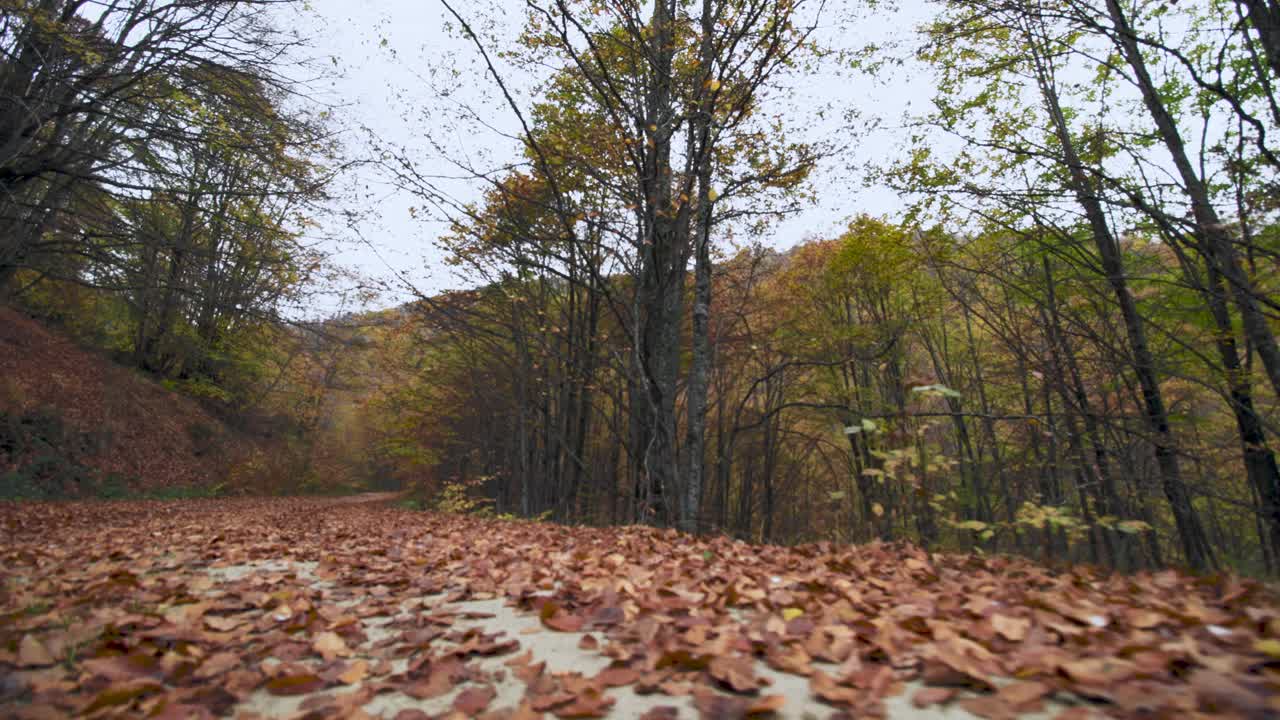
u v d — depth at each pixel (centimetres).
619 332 1415
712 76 884
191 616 294
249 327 2408
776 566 420
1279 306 672
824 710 181
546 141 1021
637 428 1105
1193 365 956
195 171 1622
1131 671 178
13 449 1614
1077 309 1012
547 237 1053
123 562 496
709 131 890
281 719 182
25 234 1556
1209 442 1068
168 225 1892
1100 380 983
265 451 2959
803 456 2530
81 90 1326
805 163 974
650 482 900
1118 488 902
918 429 579
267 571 453
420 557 527
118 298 2050
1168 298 911
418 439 2383
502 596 365
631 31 876
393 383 2331
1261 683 168
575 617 290
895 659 210
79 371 2141
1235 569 439
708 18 882
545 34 938
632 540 592
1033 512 479
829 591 326
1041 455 1094
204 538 725
